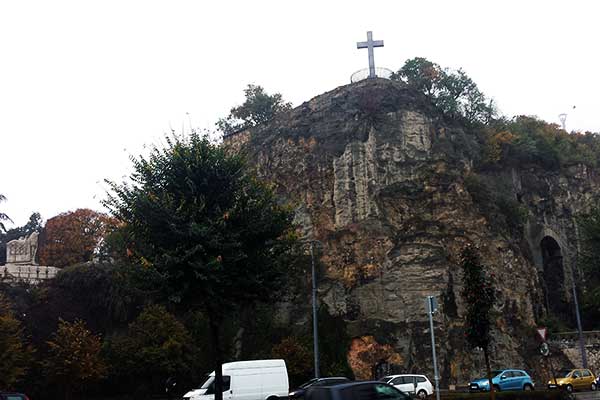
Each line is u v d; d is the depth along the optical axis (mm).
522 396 26906
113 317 49594
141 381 44062
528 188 67562
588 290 56062
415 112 59188
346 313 50719
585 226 52969
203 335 48906
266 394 27844
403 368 47062
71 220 68625
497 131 68250
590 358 51938
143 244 20922
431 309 28406
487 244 54188
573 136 78875
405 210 54688
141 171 21672
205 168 21547
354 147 57312
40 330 46531
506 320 51562
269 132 64125
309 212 56688
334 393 12953
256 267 21438
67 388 40062
